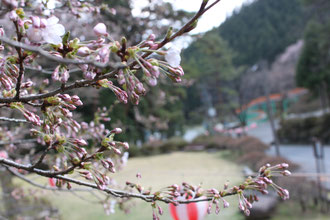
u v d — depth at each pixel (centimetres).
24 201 438
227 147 1888
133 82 70
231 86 3600
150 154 1825
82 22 226
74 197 656
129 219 584
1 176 378
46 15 146
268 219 583
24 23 70
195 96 3884
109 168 94
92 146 222
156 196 108
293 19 4334
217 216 590
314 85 2808
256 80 3478
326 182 730
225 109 3309
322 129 1791
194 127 3916
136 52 70
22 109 87
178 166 1307
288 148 1711
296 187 627
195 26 71
